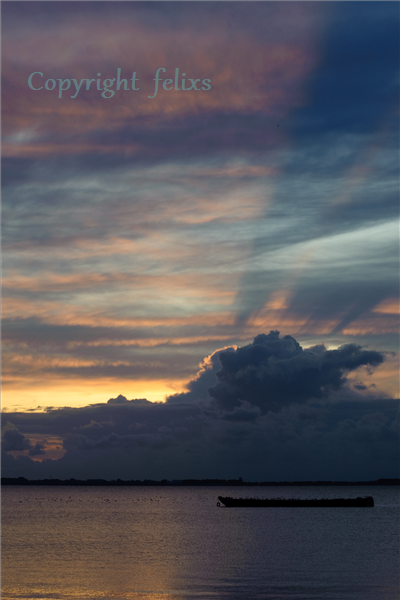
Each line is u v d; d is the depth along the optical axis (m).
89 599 59.50
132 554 99.00
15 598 59.94
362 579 71.50
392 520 180.75
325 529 149.50
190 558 93.25
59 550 105.62
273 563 86.94
